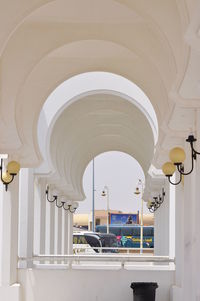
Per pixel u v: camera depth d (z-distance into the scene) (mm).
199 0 5594
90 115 21000
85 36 10789
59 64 12984
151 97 12852
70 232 28172
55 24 10875
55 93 17125
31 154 13953
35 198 18062
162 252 22281
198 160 9750
